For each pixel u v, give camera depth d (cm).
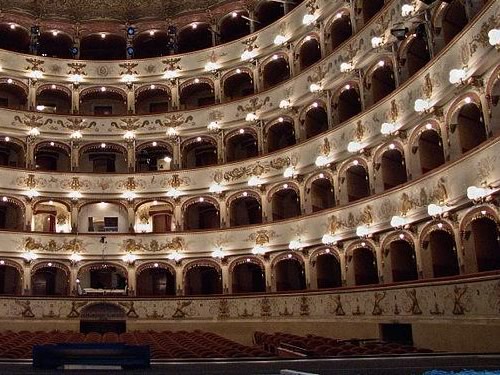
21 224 3378
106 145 3731
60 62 3847
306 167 2978
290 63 3338
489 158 1683
